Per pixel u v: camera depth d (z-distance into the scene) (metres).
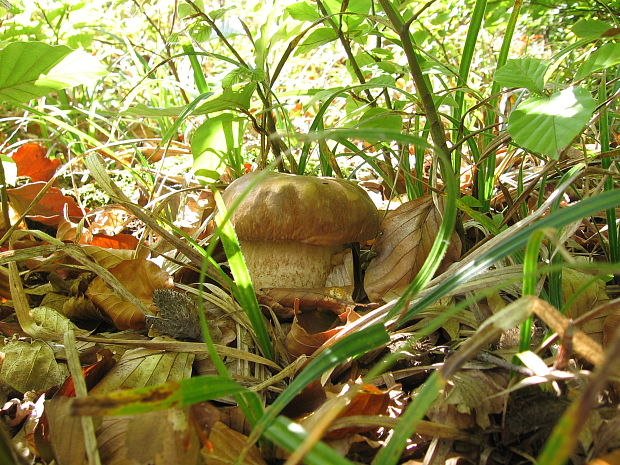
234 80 0.28
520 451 0.17
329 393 0.21
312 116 0.66
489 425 0.18
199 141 0.32
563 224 0.15
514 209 0.27
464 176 0.44
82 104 0.60
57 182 0.48
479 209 0.33
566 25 0.51
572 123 0.19
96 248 0.31
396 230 0.30
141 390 0.14
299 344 0.24
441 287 0.18
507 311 0.14
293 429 0.14
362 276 0.32
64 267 0.31
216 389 0.16
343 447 0.18
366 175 0.48
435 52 0.39
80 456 0.17
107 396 0.13
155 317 0.26
